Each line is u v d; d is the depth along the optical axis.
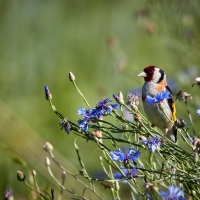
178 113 11.30
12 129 11.81
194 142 6.21
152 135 6.33
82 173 6.61
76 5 17.73
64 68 16.39
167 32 12.14
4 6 16.72
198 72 12.03
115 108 6.61
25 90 15.62
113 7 18.12
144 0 18.25
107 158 7.45
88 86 16.03
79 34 17.33
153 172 6.32
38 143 11.57
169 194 6.00
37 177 10.99
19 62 16.11
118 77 14.77
